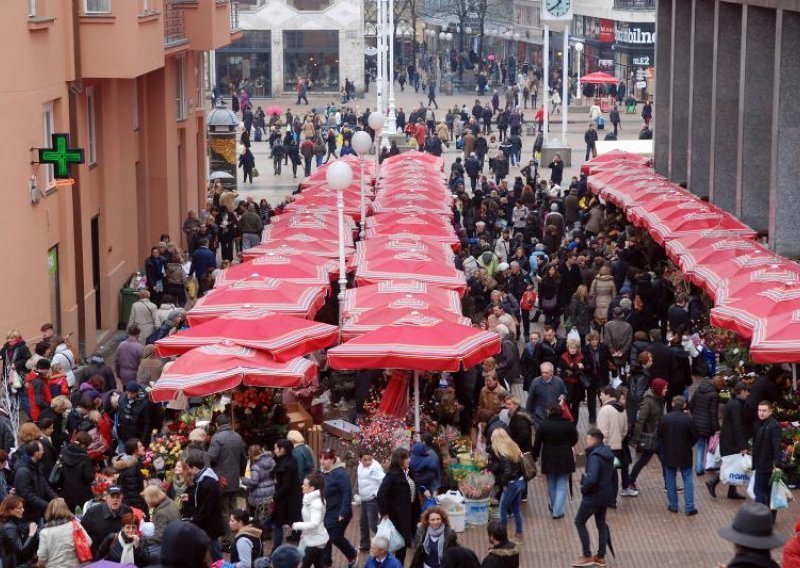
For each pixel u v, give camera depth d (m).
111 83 43.25
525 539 24.64
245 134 75.50
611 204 54.00
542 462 25.16
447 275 34.31
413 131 88.50
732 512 25.92
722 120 52.97
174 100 53.28
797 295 28.69
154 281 43.38
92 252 42.78
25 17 34.53
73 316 38.59
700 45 58.00
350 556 22.80
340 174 32.84
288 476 22.95
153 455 25.62
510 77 129.62
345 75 127.19
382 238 38.38
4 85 33.97
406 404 27.98
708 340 33.97
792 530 24.67
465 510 25.20
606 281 38.22
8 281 34.53
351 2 126.12
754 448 24.52
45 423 24.27
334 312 38.31
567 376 30.11
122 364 31.98
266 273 33.53
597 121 98.12
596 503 22.91
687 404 29.38
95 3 39.56
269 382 25.98
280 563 18.06
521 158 86.44
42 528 20.58
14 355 31.27
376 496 22.98
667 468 25.67
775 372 27.17
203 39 54.91
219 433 24.02
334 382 31.41
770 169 47.59
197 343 27.50
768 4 44.28
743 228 40.97
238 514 20.83
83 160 35.03
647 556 23.81
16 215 34.62
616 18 116.94
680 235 40.53
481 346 26.59
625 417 26.33
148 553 19.84
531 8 139.50
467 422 29.34
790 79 43.16
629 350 32.66
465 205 54.50
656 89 66.06
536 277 44.09
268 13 125.56
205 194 62.19
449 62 139.75
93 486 23.56
